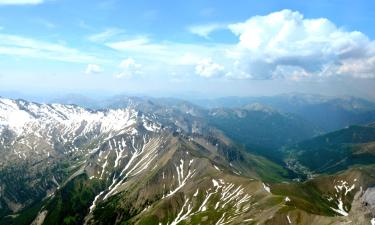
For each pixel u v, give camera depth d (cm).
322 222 18812
